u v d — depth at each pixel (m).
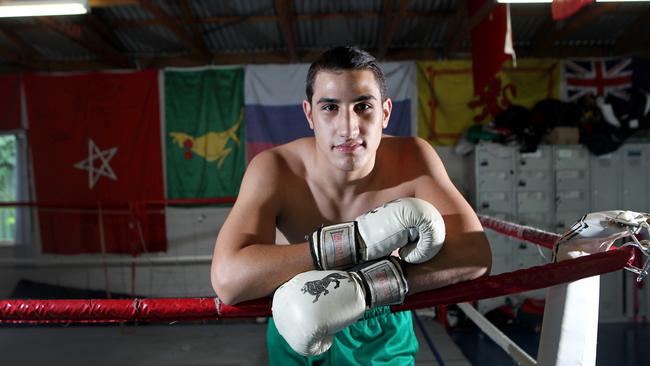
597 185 4.22
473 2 3.51
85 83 4.62
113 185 4.62
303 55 4.98
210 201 4.07
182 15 4.29
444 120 4.65
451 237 0.84
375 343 1.07
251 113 4.61
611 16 4.43
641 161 4.21
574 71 4.59
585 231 0.90
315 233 0.79
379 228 0.75
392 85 4.64
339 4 4.26
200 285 4.65
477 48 3.57
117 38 4.71
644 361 3.30
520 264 4.20
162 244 4.63
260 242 0.89
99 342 3.78
